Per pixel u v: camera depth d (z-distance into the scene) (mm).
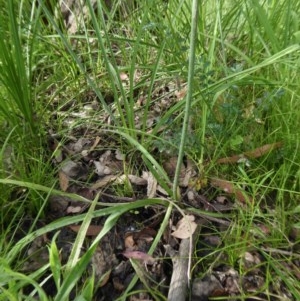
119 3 478
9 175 340
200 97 340
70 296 278
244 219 300
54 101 435
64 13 536
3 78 351
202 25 412
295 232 312
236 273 289
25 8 465
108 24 468
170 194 324
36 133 372
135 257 296
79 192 345
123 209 280
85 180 357
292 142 342
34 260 296
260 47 421
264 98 354
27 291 281
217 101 377
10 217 323
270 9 417
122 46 444
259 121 359
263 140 353
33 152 362
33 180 328
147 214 329
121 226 321
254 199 313
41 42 458
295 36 367
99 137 388
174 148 349
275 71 399
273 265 273
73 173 362
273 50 378
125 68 400
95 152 381
